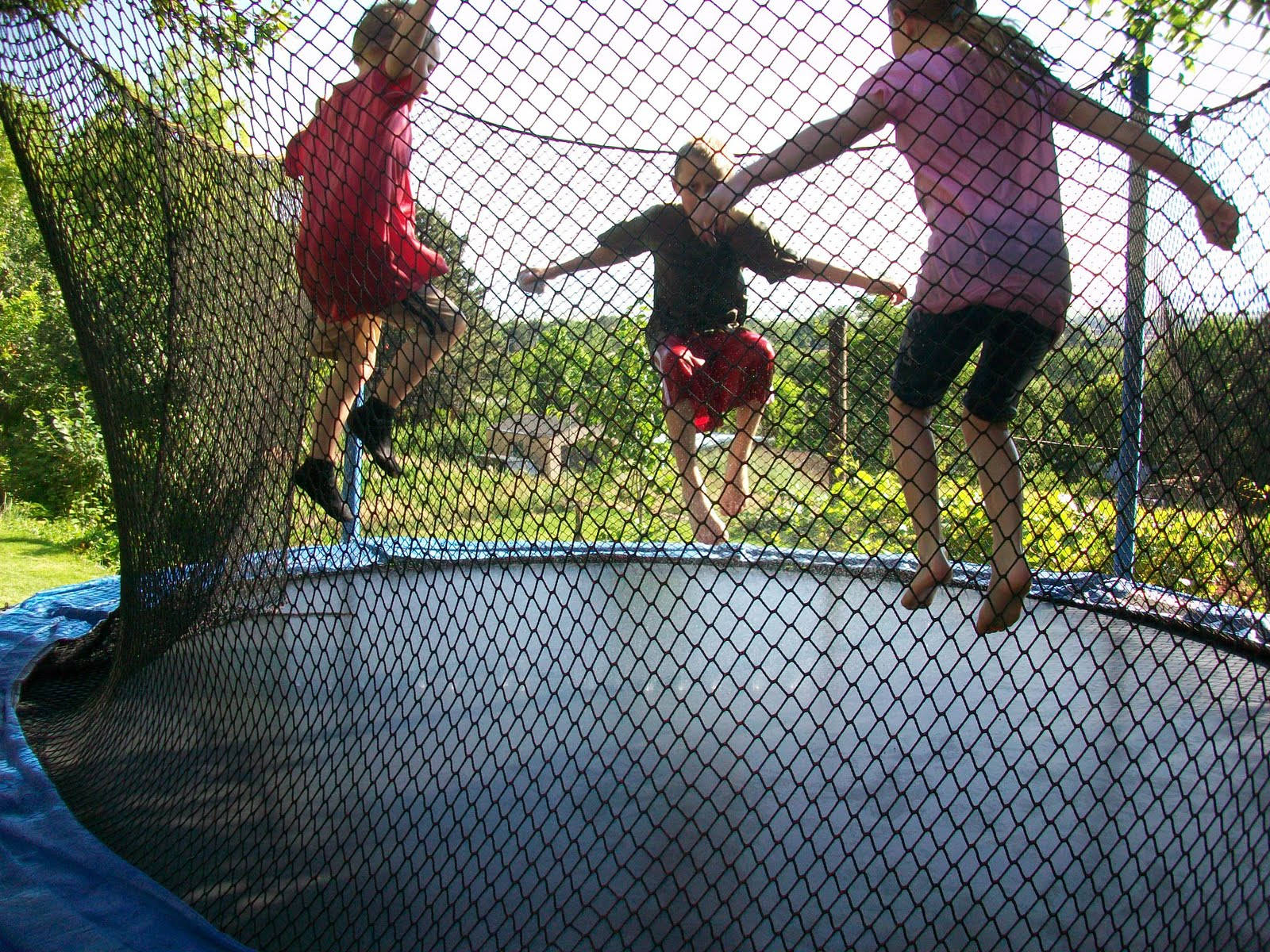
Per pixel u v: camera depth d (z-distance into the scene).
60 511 7.76
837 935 1.34
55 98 2.23
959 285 1.60
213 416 2.18
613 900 1.45
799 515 2.14
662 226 1.53
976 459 1.75
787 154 1.49
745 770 1.85
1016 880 1.47
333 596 2.00
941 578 1.75
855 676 2.36
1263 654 1.63
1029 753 1.90
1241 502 1.60
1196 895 1.40
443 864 1.57
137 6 1.89
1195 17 1.35
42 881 1.59
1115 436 2.08
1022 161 1.52
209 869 1.64
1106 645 2.54
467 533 1.65
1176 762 1.85
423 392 1.73
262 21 1.73
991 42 1.49
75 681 2.96
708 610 2.87
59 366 8.52
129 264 2.23
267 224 1.91
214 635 2.23
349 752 1.97
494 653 2.54
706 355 1.64
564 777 1.85
